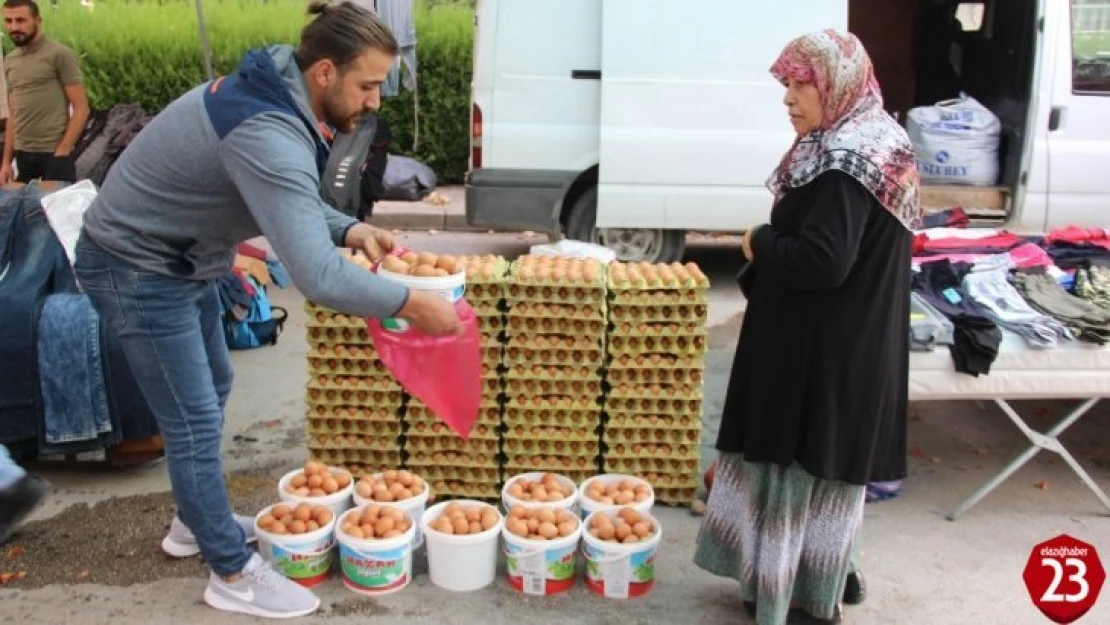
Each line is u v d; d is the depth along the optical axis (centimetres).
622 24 660
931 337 383
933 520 393
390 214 928
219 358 327
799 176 273
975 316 389
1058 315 395
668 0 658
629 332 378
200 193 268
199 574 337
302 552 324
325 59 258
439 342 288
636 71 666
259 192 253
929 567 355
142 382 289
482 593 329
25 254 419
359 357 386
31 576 333
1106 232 506
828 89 269
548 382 386
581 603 324
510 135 688
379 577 322
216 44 1049
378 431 394
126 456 414
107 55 1034
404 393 392
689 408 386
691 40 662
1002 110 719
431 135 1075
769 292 283
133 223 272
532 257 420
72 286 418
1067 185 691
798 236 269
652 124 673
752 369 287
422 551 355
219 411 301
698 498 401
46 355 388
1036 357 382
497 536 346
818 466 273
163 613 312
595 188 705
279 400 502
